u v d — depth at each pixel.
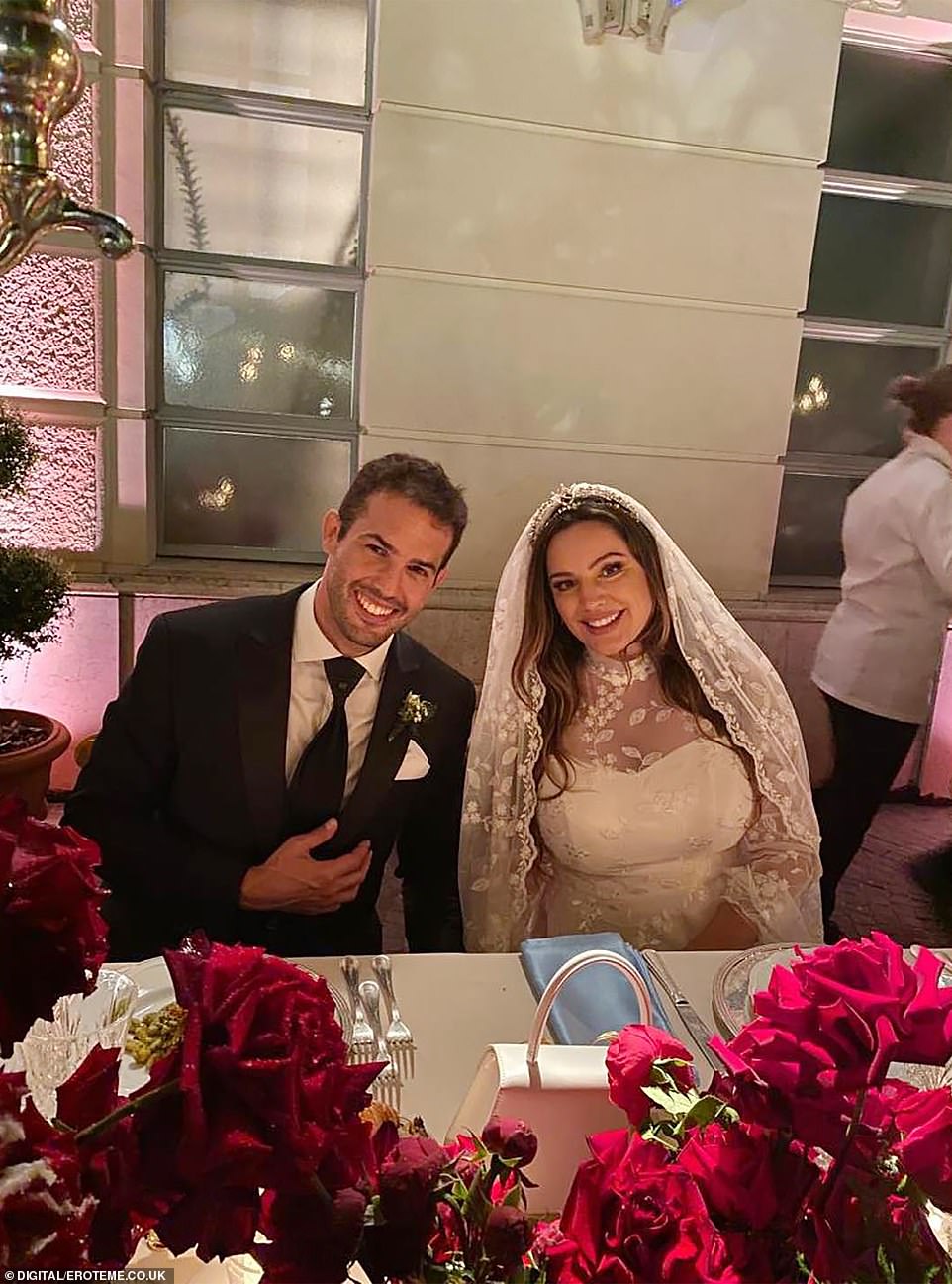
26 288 2.62
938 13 2.89
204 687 1.41
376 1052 0.97
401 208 2.74
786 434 3.11
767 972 1.11
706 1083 0.95
